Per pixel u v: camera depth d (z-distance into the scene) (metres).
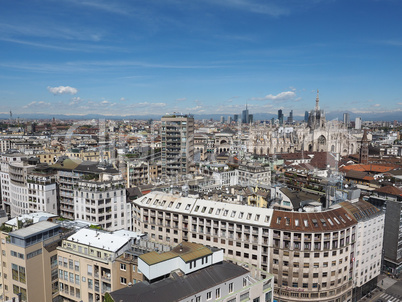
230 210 130.25
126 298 71.69
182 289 75.69
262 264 122.81
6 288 106.31
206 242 132.50
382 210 161.88
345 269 125.94
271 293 92.00
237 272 84.88
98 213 156.25
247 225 124.00
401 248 160.12
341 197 148.50
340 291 124.56
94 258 95.56
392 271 158.00
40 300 99.06
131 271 91.00
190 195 154.25
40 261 98.56
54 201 179.75
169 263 80.44
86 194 157.88
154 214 144.62
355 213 135.00
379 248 145.50
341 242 122.69
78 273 99.56
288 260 119.06
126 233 109.81
